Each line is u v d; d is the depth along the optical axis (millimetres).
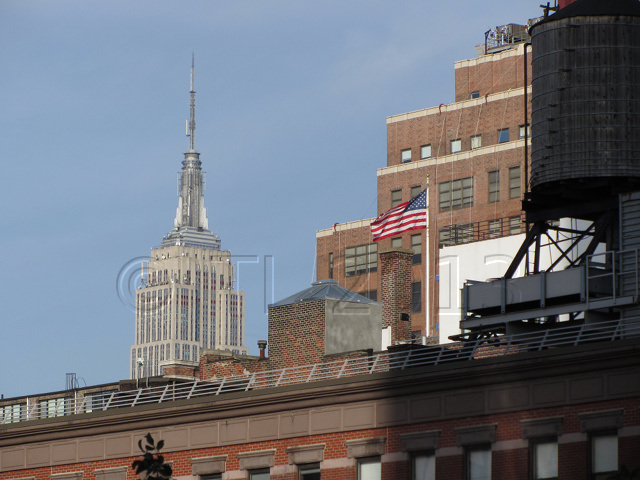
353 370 154625
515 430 111250
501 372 112688
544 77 135625
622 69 132500
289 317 170500
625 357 104938
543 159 134500
